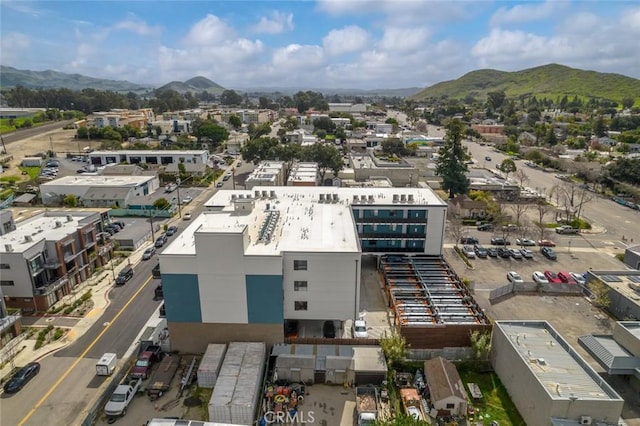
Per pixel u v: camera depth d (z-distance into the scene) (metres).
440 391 39.41
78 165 144.50
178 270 45.88
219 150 180.38
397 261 67.81
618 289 57.03
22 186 116.31
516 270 70.62
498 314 56.47
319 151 129.12
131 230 84.81
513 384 40.78
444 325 47.44
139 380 42.62
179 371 45.03
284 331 49.91
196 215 97.75
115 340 50.22
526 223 93.00
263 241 49.72
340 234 53.28
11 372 44.44
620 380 44.06
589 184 127.31
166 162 143.12
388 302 58.66
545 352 40.88
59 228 64.00
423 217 68.25
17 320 50.28
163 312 54.44
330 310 50.06
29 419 38.47
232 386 39.62
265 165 114.25
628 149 168.88
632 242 83.88
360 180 120.31
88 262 65.75
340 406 40.59
